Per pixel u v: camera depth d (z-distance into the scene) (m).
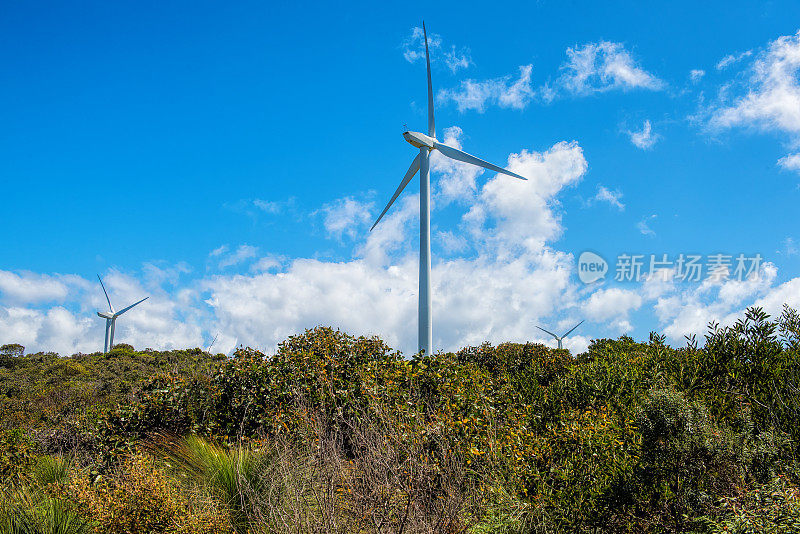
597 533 5.00
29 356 35.44
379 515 4.49
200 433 8.02
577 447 5.65
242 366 8.70
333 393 7.49
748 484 4.70
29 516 5.78
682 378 7.04
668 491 4.86
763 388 6.36
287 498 5.27
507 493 5.32
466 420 6.17
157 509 4.77
